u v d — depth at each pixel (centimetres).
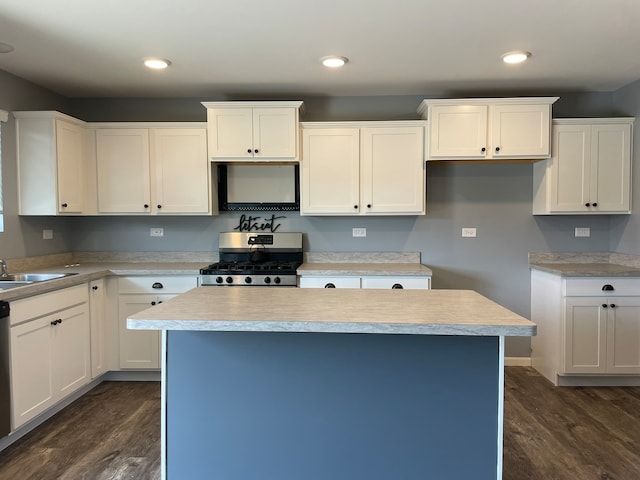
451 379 171
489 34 253
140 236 392
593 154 343
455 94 373
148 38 257
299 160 354
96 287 323
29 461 230
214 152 349
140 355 339
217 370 176
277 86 352
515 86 352
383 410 173
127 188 357
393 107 379
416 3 217
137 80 335
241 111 346
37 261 338
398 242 386
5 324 232
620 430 264
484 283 385
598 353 321
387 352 172
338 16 231
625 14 228
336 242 388
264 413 176
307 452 175
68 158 330
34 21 234
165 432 179
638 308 318
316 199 356
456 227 384
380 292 217
